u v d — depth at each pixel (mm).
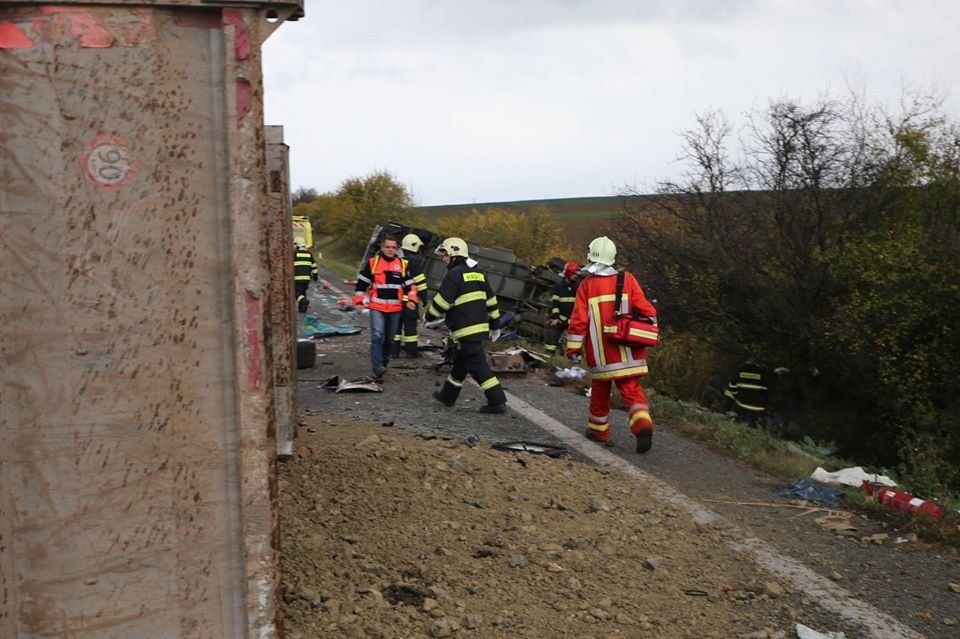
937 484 7551
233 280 2393
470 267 9516
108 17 2311
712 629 4102
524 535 5078
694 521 5809
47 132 2309
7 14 2279
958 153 14312
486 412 9461
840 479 7215
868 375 12750
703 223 15773
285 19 2379
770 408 14344
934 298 12312
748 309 14789
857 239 13789
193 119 2367
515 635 3863
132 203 2355
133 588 2424
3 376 2324
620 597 4367
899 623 4379
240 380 2402
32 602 2377
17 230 2312
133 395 2385
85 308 2350
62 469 2367
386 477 5906
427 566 4488
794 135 14766
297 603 3908
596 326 7980
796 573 4973
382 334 11328
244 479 2424
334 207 54812
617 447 8234
